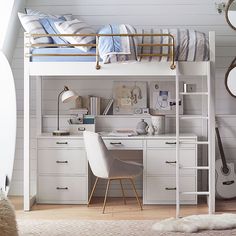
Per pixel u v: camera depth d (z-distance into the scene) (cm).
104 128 614
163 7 614
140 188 614
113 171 524
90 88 619
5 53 579
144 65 520
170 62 520
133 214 520
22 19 540
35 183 615
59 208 548
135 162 584
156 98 614
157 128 590
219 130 611
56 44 515
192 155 559
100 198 605
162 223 465
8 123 547
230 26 595
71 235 439
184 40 514
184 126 615
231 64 598
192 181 560
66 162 565
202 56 518
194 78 613
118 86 616
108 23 616
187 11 613
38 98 601
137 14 615
